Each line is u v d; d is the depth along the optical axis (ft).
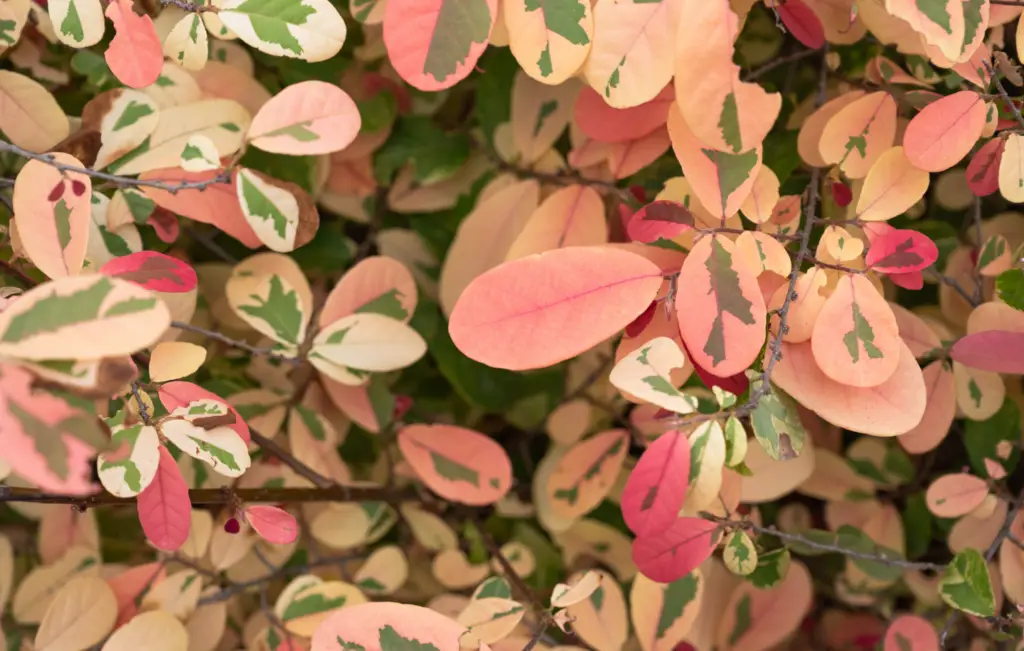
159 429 0.82
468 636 0.88
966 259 1.07
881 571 1.11
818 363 0.81
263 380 1.13
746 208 0.88
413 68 0.80
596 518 1.18
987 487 1.01
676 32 0.80
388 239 1.16
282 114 0.87
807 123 0.97
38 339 0.65
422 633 0.87
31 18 0.98
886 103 0.93
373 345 1.03
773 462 1.04
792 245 0.88
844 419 0.81
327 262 1.15
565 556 1.19
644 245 0.87
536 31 0.80
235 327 1.12
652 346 0.78
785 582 1.12
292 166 1.08
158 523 0.84
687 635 1.10
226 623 1.13
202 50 0.85
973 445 1.08
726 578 1.15
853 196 0.97
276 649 1.03
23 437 0.64
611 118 0.95
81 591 0.98
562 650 1.00
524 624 1.04
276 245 0.92
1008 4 0.85
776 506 1.21
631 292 0.80
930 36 0.79
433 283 1.16
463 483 1.08
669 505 0.77
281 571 1.12
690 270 0.80
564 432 1.17
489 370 1.16
